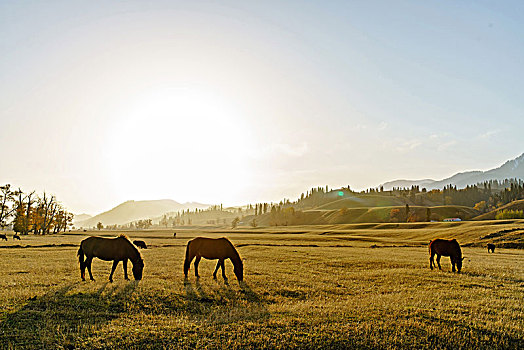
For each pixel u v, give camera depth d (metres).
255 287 16.66
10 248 36.88
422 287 17.75
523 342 9.55
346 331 9.77
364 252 38.41
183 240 65.50
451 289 17.23
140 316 11.03
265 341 9.05
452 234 71.56
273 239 74.69
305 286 17.41
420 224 114.94
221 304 13.45
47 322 9.95
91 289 14.28
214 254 18.30
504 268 25.53
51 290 13.93
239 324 10.20
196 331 9.55
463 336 9.73
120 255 16.80
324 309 12.22
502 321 11.05
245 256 31.98
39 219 93.06
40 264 22.58
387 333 9.73
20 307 11.20
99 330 9.48
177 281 17.36
